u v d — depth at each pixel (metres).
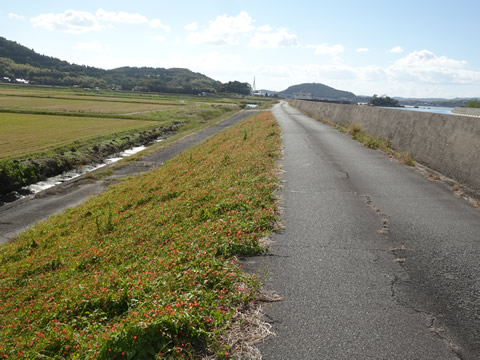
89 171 22.50
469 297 4.01
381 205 7.25
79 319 4.11
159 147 28.17
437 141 10.23
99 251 7.42
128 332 3.14
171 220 8.16
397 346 3.21
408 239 5.58
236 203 7.47
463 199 7.60
